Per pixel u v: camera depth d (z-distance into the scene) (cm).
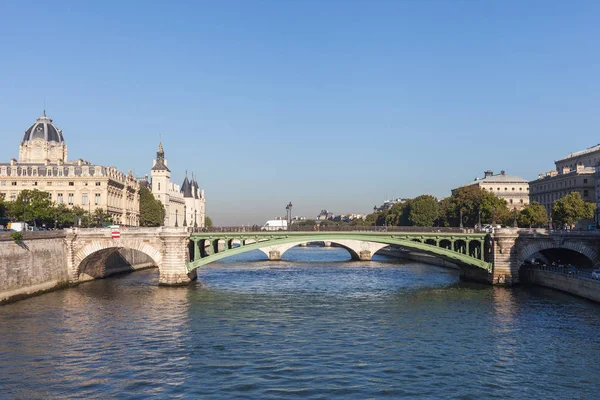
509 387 4084
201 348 5106
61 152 17212
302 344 5266
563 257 10806
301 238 9806
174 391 3984
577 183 16375
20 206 11556
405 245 9738
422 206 18025
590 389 4050
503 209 14925
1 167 15012
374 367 4544
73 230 9125
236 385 4103
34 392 3953
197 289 8881
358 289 9031
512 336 5553
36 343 5203
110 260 10962
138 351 4984
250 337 5531
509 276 9388
